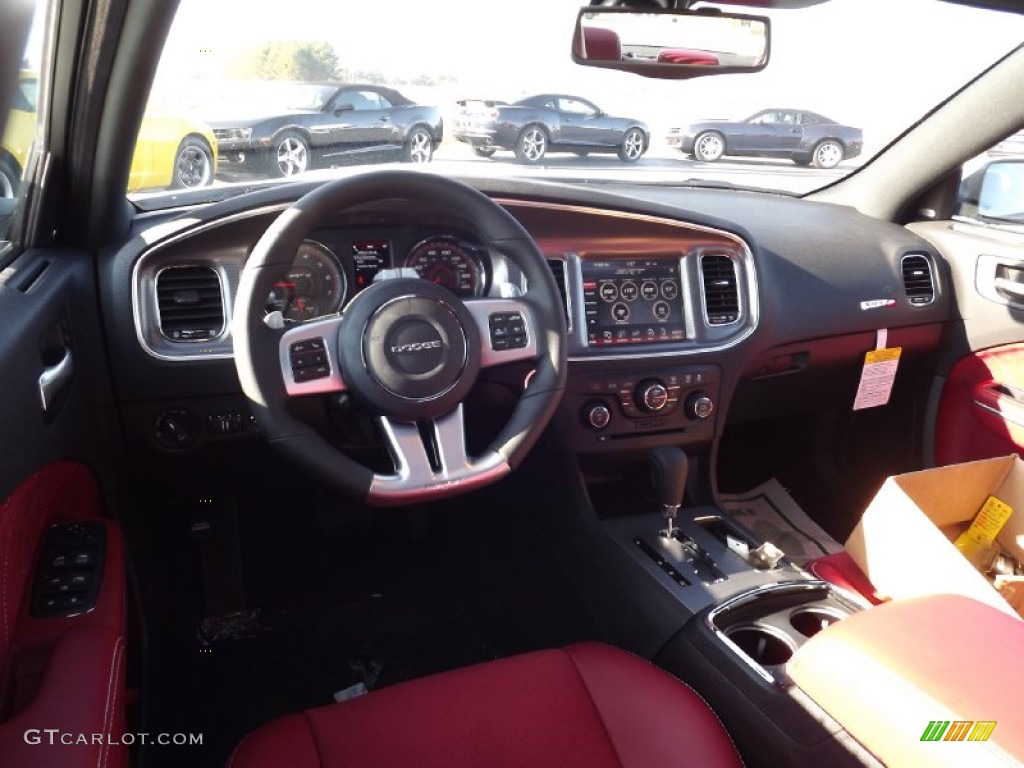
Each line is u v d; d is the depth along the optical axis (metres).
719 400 2.29
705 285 2.26
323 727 1.26
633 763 1.22
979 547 1.94
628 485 2.38
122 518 1.91
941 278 2.62
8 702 1.11
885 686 1.16
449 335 1.57
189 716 1.99
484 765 1.21
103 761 1.00
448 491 1.58
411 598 2.42
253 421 1.93
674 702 1.32
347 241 1.91
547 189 2.06
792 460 2.91
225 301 1.86
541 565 2.28
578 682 1.34
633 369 2.18
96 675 1.11
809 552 2.55
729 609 1.78
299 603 2.39
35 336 1.43
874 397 2.66
